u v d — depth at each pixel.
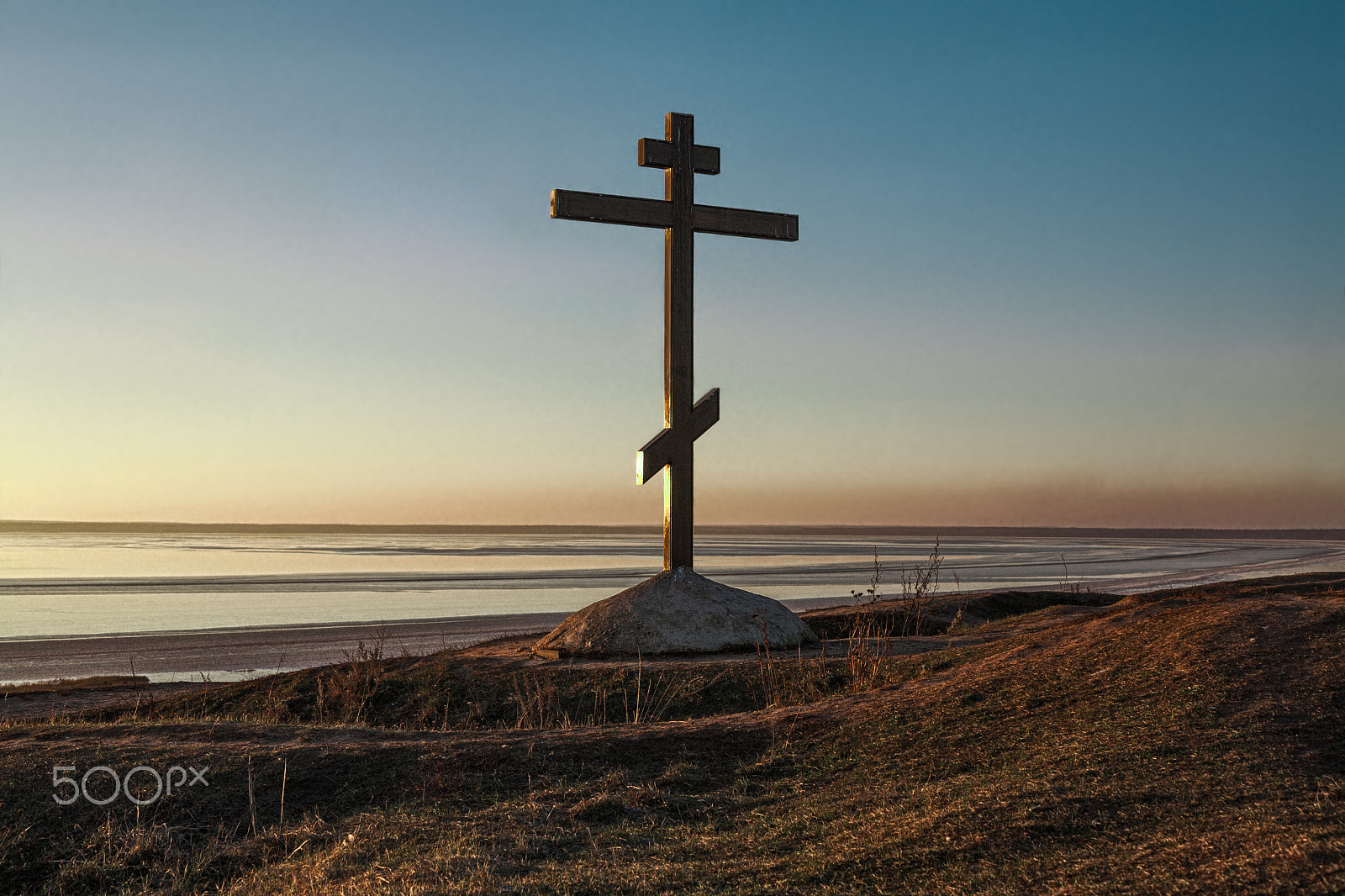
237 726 10.80
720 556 97.69
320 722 13.55
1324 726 7.39
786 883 5.95
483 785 8.78
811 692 12.27
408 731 10.50
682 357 17.77
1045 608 22.98
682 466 17.62
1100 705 8.84
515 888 6.16
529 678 14.27
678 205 17.88
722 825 7.52
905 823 6.64
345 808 8.52
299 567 74.56
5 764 9.19
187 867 7.58
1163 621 10.96
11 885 7.51
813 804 7.69
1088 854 5.68
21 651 25.47
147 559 89.94
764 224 18.36
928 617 20.41
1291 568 65.31
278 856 7.57
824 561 82.25
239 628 30.86
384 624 32.03
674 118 18.00
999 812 6.49
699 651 15.91
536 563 81.00
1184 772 6.84
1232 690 8.40
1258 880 4.84
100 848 7.86
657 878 6.25
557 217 17.34
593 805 7.93
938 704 9.81
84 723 12.24
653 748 9.53
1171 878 5.08
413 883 6.37
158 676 21.44
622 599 17.06
